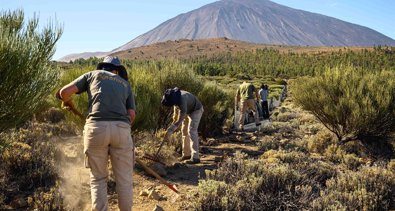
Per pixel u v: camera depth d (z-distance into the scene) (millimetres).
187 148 7527
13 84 4207
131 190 3990
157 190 5430
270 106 22734
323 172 6176
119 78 4121
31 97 4438
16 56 4188
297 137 10789
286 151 7648
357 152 8430
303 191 4984
